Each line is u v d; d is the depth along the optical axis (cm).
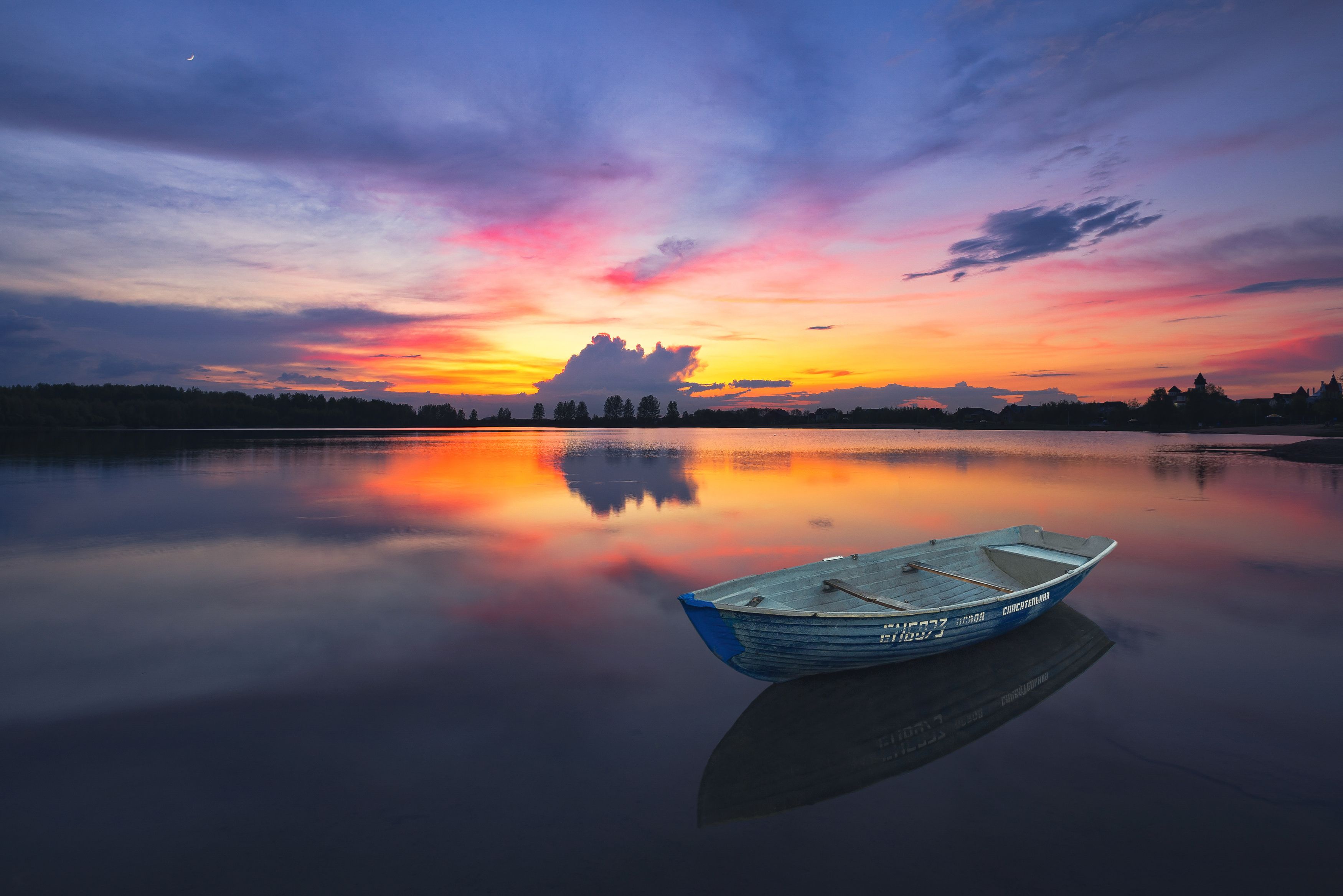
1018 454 6134
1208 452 6284
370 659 967
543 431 17388
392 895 497
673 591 1329
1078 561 1180
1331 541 1805
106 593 1313
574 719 784
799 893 502
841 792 637
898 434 14325
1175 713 795
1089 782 650
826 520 2211
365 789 636
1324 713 792
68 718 781
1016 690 859
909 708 811
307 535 1919
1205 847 552
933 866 532
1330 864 530
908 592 1120
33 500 2623
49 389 15250
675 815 600
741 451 6788
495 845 557
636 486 3253
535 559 1602
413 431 14275
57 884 505
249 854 541
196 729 754
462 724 768
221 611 1195
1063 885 511
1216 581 1381
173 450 5909
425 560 1595
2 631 1088
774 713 801
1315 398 16062
